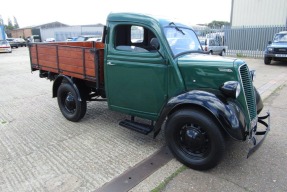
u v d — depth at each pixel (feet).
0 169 11.27
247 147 12.85
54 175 10.77
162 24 12.09
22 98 23.16
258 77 31.58
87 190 9.74
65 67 16.20
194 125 10.82
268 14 64.08
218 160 10.41
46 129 15.72
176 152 11.46
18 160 12.03
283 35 44.91
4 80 31.86
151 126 12.96
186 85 11.79
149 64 12.14
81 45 19.33
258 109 13.28
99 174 10.80
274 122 16.21
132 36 13.70
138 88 12.80
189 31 14.43
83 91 16.26
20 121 17.15
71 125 16.33
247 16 67.00
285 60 42.96
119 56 13.01
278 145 13.16
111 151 12.79
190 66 11.50
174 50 12.02
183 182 10.23
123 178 10.48
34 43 18.67
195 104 10.37
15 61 55.16
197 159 10.94
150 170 11.03
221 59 11.46
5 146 13.47
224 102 10.23
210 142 10.39
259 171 10.93
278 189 9.76
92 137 14.47
